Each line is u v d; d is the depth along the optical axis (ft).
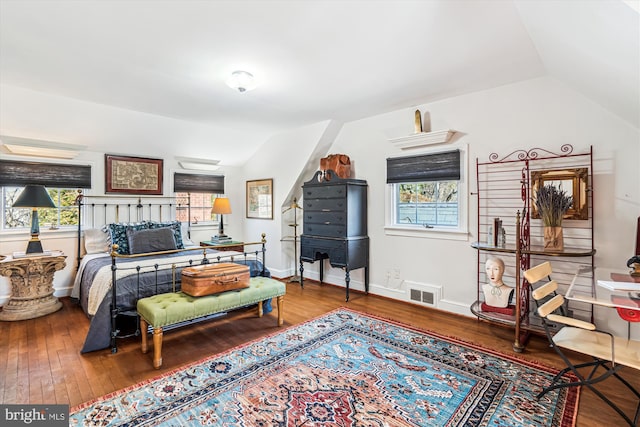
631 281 6.72
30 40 7.20
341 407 6.23
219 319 10.97
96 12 6.12
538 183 9.41
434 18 6.37
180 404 6.30
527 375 7.36
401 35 7.04
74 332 9.80
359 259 13.61
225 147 17.06
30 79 9.46
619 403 6.33
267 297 10.05
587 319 8.84
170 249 13.00
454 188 11.68
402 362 7.97
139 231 12.84
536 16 5.87
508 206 10.14
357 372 7.50
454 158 11.18
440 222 12.08
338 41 7.30
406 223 13.05
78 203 13.71
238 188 19.57
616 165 8.36
